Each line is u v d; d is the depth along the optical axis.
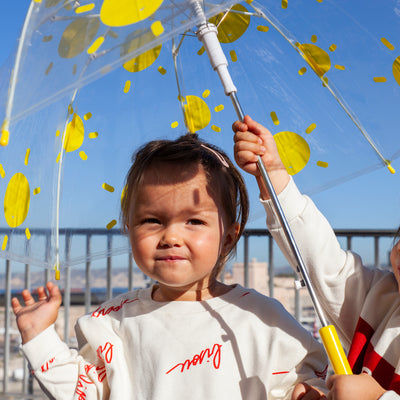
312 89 1.76
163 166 1.54
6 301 5.10
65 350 1.61
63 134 1.63
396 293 1.49
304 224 1.54
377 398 1.20
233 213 1.66
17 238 1.52
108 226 1.72
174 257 1.47
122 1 1.17
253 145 1.46
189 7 1.18
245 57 1.83
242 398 1.43
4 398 4.85
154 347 1.51
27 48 1.18
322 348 1.56
